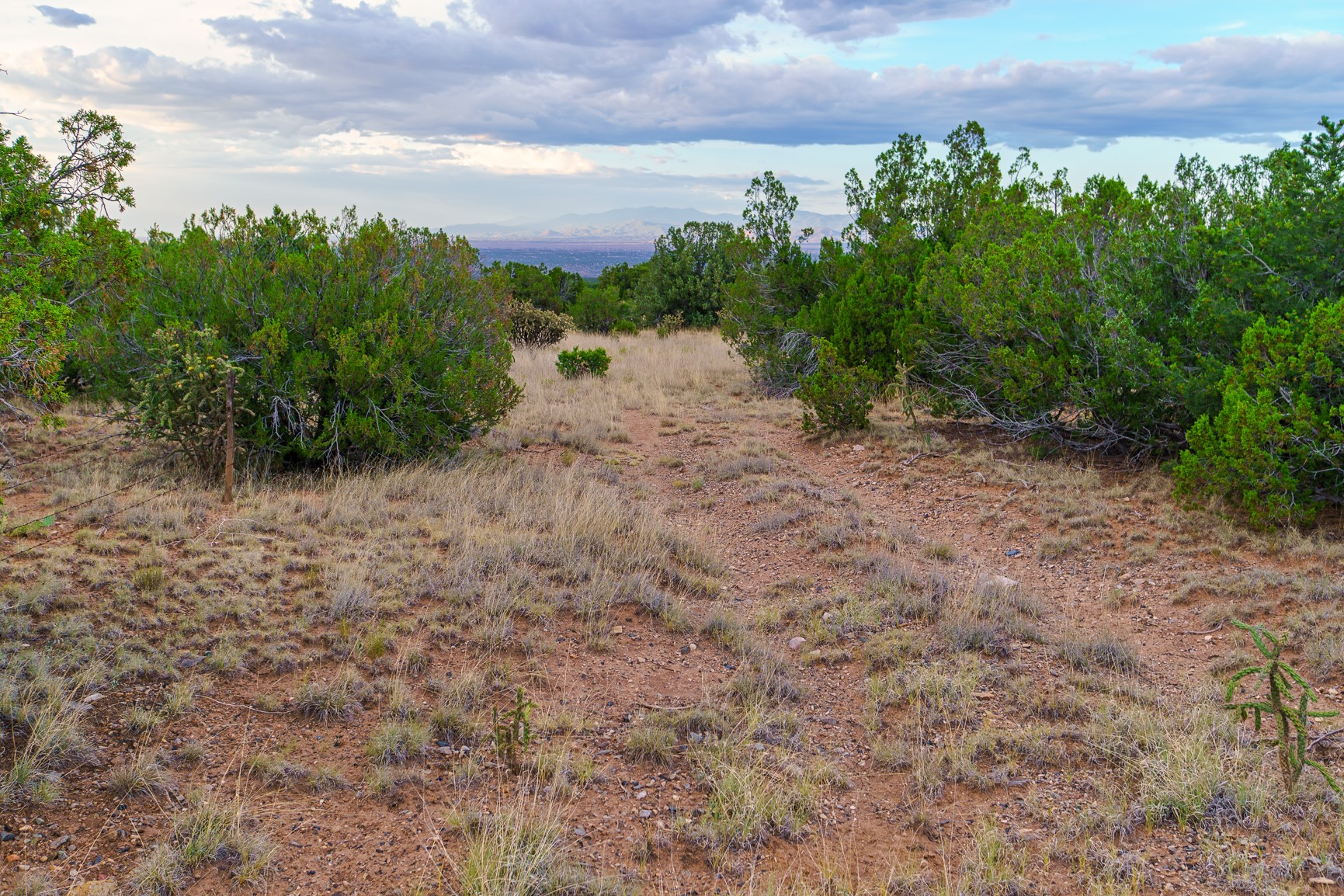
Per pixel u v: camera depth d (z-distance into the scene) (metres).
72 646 4.87
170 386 8.27
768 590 7.08
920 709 4.97
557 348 22.42
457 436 10.42
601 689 5.25
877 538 8.20
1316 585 6.17
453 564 6.67
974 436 11.55
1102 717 4.80
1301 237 8.33
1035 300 9.71
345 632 5.43
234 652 5.03
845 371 11.94
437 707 4.81
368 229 10.75
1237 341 8.46
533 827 3.68
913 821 4.00
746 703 5.10
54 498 7.25
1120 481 9.20
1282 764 3.88
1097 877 3.48
